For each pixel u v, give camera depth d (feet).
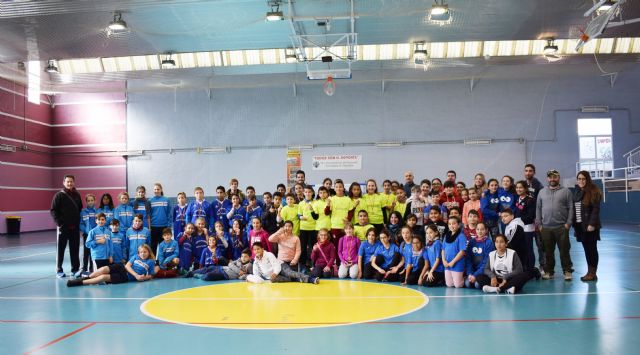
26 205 70.23
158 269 29.35
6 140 66.44
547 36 42.16
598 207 25.09
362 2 34.78
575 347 14.30
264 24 38.75
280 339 15.51
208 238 30.60
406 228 26.91
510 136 66.95
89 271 32.78
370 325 17.15
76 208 31.40
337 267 29.81
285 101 69.77
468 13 36.99
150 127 71.82
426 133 67.82
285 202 35.45
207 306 20.86
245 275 28.58
